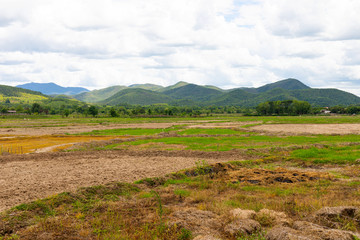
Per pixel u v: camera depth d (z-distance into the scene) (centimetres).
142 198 1561
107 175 2139
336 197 1551
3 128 7869
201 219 1182
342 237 898
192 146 4050
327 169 2436
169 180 2027
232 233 1017
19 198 1512
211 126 8788
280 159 2912
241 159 2984
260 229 1055
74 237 1012
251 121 11506
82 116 18062
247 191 1747
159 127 8412
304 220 1186
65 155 3192
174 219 1178
